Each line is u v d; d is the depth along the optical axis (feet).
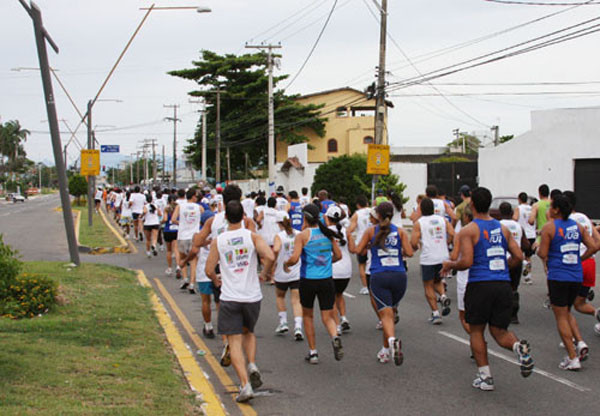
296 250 23.40
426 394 20.48
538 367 23.49
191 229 40.73
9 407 15.90
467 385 21.43
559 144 92.27
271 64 112.27
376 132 78.38
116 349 23.56
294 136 182.19
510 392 20.54
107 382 19.19
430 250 30.99
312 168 138.92
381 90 78.02
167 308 35.63
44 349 22.36
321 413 18.66
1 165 398.62
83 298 33.22
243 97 181.27
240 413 18.65
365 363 24.44
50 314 28.76
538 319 32.27
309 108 180.96
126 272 46.85
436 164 110.52
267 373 23.15
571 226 23.22
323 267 23.70
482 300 20.22
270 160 110.01
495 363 24.11
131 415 16.29
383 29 77.20
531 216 40.83
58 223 108.27
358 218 36.63
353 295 40.14
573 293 23.32
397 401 19.77
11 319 27.32
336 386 21.45
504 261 20.51
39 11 42.19
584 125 89.86
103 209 154.81
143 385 19.24
